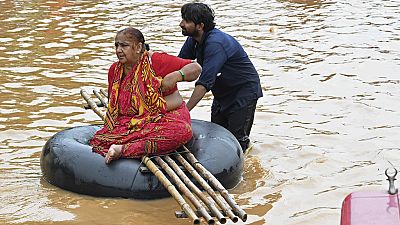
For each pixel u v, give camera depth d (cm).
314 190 688
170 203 650
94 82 1045
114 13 1588
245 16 1571
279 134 843
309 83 1055
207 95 998
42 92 992
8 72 1092
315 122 885
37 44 1280
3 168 729
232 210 598
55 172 677
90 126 743
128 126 675
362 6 1697
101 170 659
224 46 745
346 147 798
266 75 1098
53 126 857
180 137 671
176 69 680
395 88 1026
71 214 627
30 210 634
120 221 615
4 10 1600
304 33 1395
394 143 808
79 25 1451
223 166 675
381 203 428
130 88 682
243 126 785
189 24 743
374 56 1209
